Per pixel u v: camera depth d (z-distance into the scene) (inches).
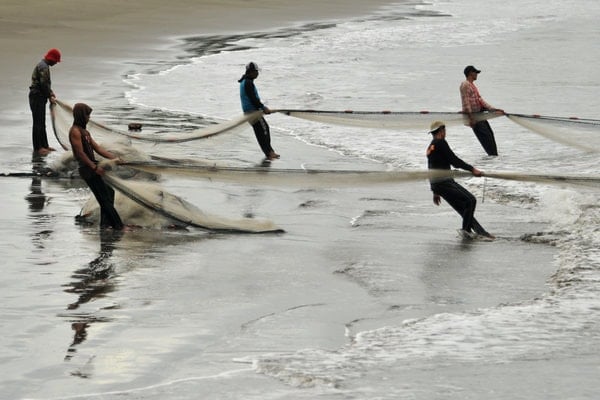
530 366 1176.2
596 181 1953.7
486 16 7657.5
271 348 1243.8
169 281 1528.1
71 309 1386.6
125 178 2181.3
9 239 1764.3
